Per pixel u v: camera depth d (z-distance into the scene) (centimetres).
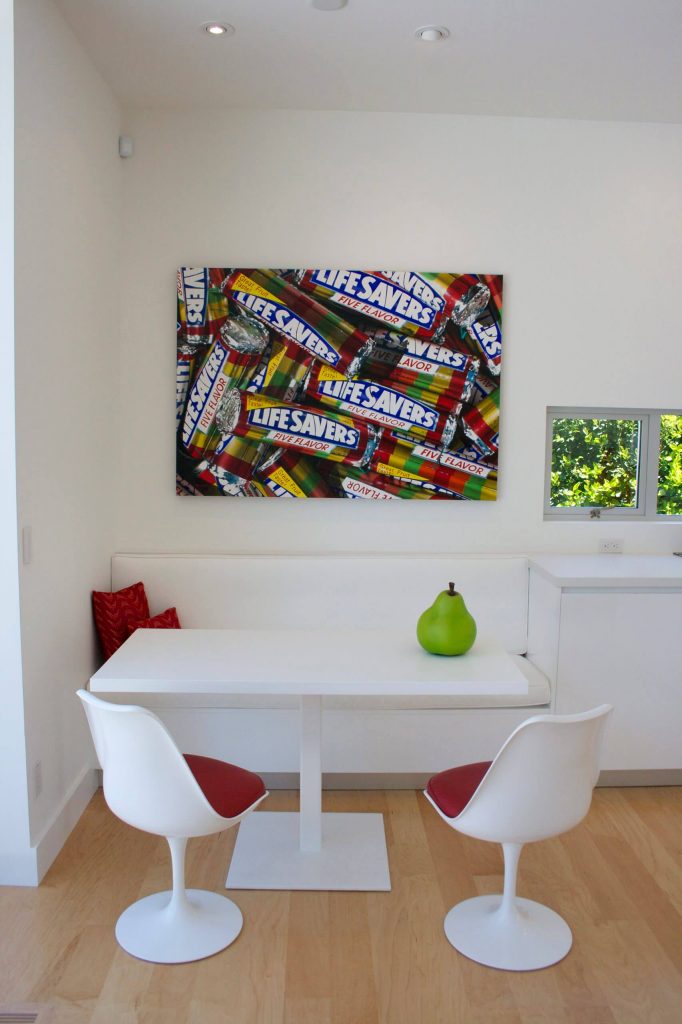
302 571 368
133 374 380
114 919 255
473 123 378
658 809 331
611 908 265
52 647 290
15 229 249
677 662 339
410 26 292
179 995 223
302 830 291
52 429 287
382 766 338
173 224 376
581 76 333
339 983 229
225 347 376
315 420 380
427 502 391
